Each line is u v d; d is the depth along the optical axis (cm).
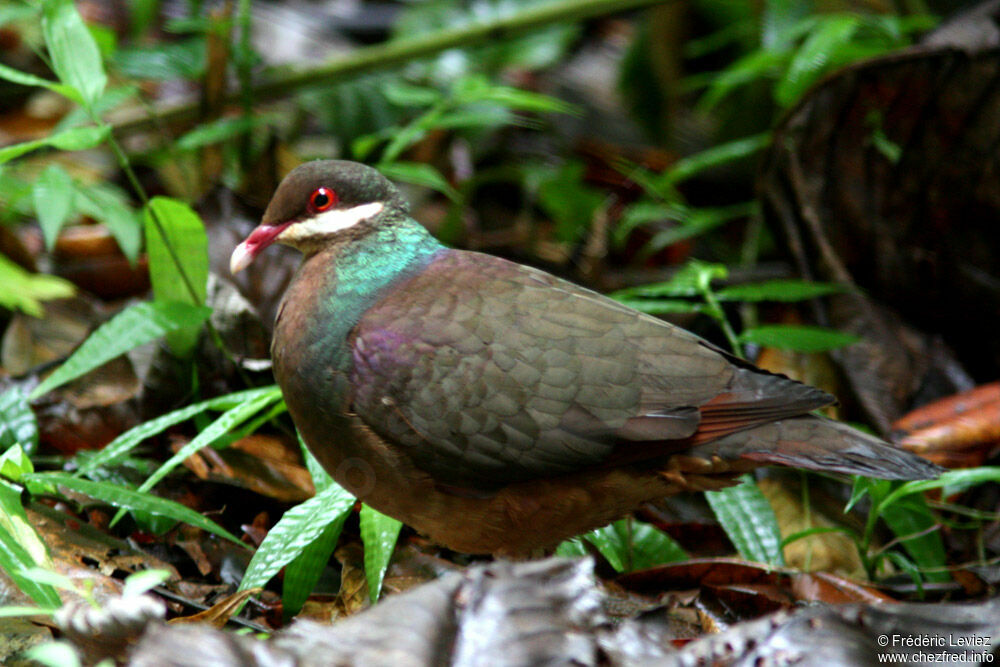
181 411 746
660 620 512
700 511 846
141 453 811
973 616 487
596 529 679
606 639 461
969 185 983
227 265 910
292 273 891
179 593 669
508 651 423
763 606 688
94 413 820
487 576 455
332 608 668
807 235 1016
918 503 782
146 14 1229
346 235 669
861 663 450
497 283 650
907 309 1018
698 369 634
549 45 1484
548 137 1466
